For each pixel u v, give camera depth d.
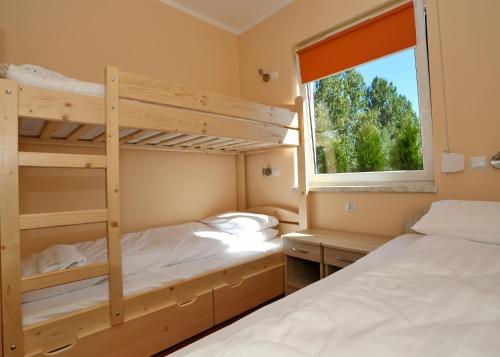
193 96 1.69
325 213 2.49
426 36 1.92
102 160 1.36
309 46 2.57
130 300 1.48
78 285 1.47
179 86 1.63
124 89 1.43
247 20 3.07
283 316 0.74
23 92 1.18
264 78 2.96
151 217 2.57
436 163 1.81
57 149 2.08
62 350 1.27
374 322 0.68
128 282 1.60
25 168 1.95
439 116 1.80
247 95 3.20
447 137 1.77
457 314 0.68
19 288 1.16
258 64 3.07
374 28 2.17
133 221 2.47
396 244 1.58
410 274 0.93
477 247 1.16
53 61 2.08
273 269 2.24
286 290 2.24
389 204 2.09
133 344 1.48
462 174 1.72
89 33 2.25
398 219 2.04
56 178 2.06
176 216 2.74
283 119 2.33
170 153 2.71
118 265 1.40
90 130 1.75
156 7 2.66
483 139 1.63
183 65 2.84
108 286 1.49
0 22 1.89
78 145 2.11
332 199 2.44
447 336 0.59
